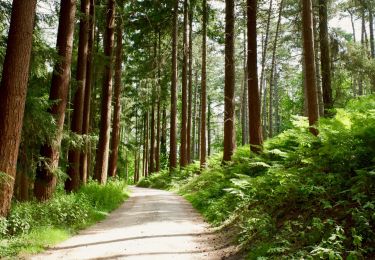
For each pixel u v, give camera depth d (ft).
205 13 93.25
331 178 26.23
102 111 73.41
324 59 57.36
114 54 94.38
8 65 30.45
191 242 29.45
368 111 32.01
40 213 34.06
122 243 28.94
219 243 28.58
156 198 65.87
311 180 27.61
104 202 51.13
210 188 52.65
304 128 42.73
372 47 113.19
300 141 34.73
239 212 35.37
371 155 26.61
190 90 109.09
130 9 95.20
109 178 84.48
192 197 59.82
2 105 30.12
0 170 29.68
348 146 27.71
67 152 55.62
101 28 85.20
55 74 42.93
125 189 80.79
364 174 23.02
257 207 33.01
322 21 58.34
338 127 30.12
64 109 43.75
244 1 85.30
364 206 20.36
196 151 205.26
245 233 28.19
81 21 56.59
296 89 179.63
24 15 30.83
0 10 35.65
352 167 26.94
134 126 175.73
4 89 30.27
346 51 73.87
